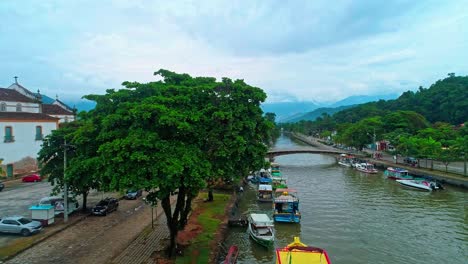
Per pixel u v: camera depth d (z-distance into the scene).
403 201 50.31
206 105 24.45
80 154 27.00
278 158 115.94
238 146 22.56
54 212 34.53
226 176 24.62
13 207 37.44
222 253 29.67
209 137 23.52
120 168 20.56
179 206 25.45
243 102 24.62
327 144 159.12
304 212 44.44
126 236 29.73
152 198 23.62
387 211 44.62
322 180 69.81
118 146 20.67
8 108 61.06
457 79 162.75
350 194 55.53
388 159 93.50
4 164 54.41
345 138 108.69
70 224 32.38
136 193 45.41
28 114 59.97
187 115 22.67
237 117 23.88
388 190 58.69
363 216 42.34
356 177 73.50
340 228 37.78
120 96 24.88
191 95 24.53
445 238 34.44
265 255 30.78
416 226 38.28
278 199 42.06
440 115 130.25
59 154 33.88
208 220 36.34
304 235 35.56
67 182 31.52
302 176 75.44
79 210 37.97
